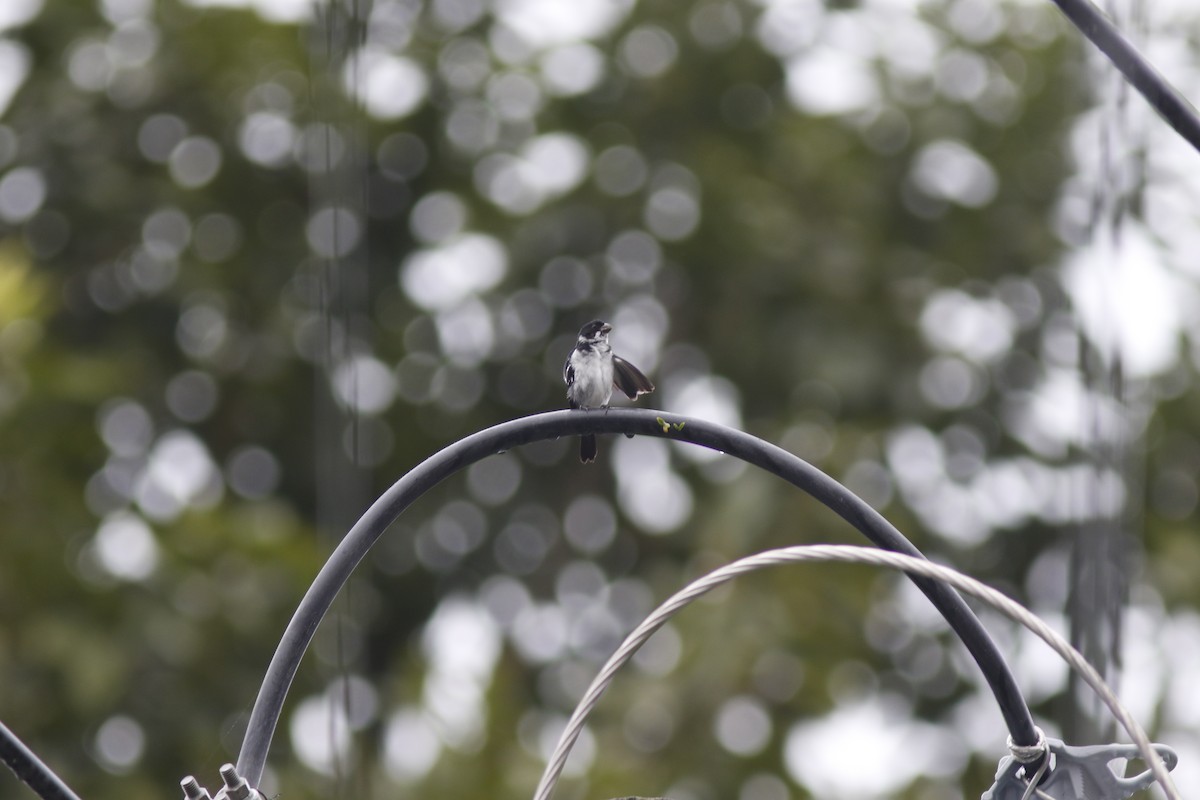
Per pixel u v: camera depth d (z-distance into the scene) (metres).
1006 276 15.27
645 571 14.64
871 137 15.35
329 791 6.90
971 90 15.64
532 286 15.08
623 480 15.06
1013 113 15.51
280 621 13.27
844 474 13.76
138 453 14.09
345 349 7.51
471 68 15.49
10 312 12.76
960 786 13.84
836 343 14.29
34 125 14.98
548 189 15.02
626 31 15.62
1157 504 14.07
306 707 12.63
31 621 12.59
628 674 13.75
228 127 15.19
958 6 15.97
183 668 12.91
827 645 13.32
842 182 15.11
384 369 15.09
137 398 14.27
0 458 12.85
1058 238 15.23
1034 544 14.66
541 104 15.38
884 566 3.83
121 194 14.88
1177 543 13.67
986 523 14.65
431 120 15.50
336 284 7.51
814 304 14.56
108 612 12.87
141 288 14.88
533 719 14.27
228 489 14.70
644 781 12.45
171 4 15.34
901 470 14.35
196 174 15.23
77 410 13.23
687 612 13.31
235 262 15.04
